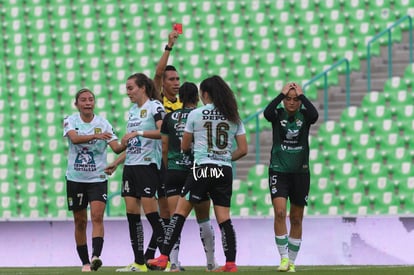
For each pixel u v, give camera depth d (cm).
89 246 4941
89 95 3547
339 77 7038
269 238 4744
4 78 7788
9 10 8281
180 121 3397
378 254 4588
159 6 8088
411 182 6053
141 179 3478
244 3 7906
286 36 7606
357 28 7456
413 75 6619
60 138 7281
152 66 7675
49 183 6856
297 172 3238
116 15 8125
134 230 3512
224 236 3161
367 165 6181
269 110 3203
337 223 4634
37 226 5031
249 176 6216
